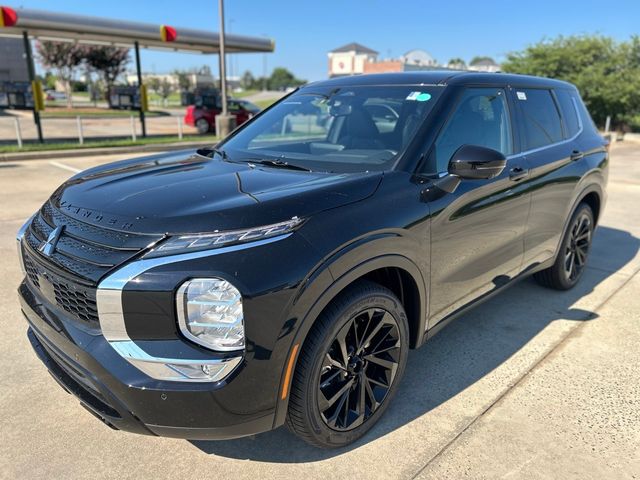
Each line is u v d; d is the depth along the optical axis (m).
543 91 4.08
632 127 23.44
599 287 4.72
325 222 2.20
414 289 2.71
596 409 2.87
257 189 2.38
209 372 1.96
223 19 17.97
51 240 2.27
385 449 2.53
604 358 3.43
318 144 3.29
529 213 3.60
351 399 2.54
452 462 2.45
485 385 3.10
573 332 3.80
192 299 1.93
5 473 2.32
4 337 3.55
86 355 2.04
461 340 3.67
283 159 3.03
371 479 2.34
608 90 21.22
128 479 2.32
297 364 2.19
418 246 2.60
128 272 1.95
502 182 3.20
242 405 2.03
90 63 40.91
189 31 19.28
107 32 17.11
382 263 2.39
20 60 45.75
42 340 2.40
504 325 3.91
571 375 3.22
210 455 2.48
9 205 7.36
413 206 2.57
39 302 2.41
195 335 1.96
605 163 4.69
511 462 2.45
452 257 2.89
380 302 2.45
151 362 1.96
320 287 2.12
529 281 4.85
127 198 2.34
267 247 2.02
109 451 2.49
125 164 3.17
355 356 2.46
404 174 2.67
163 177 2.68
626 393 3.03
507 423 2.74
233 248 1.98
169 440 2.59
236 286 1.94
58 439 2.56
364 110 3.24
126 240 2.04
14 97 15.66
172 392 1.95
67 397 2.91
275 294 2.00
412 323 2.82
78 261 2.10
